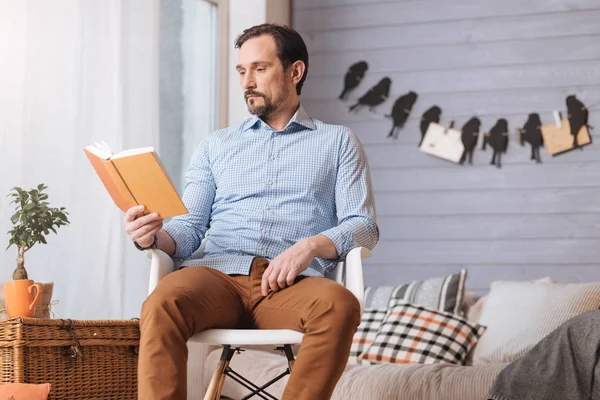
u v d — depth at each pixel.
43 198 2.54
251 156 2.40
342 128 2.44
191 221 2.40
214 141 2.48
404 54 4.60
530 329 3.45
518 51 4.43
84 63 3.16
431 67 4.55
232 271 2.24
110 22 3.29
